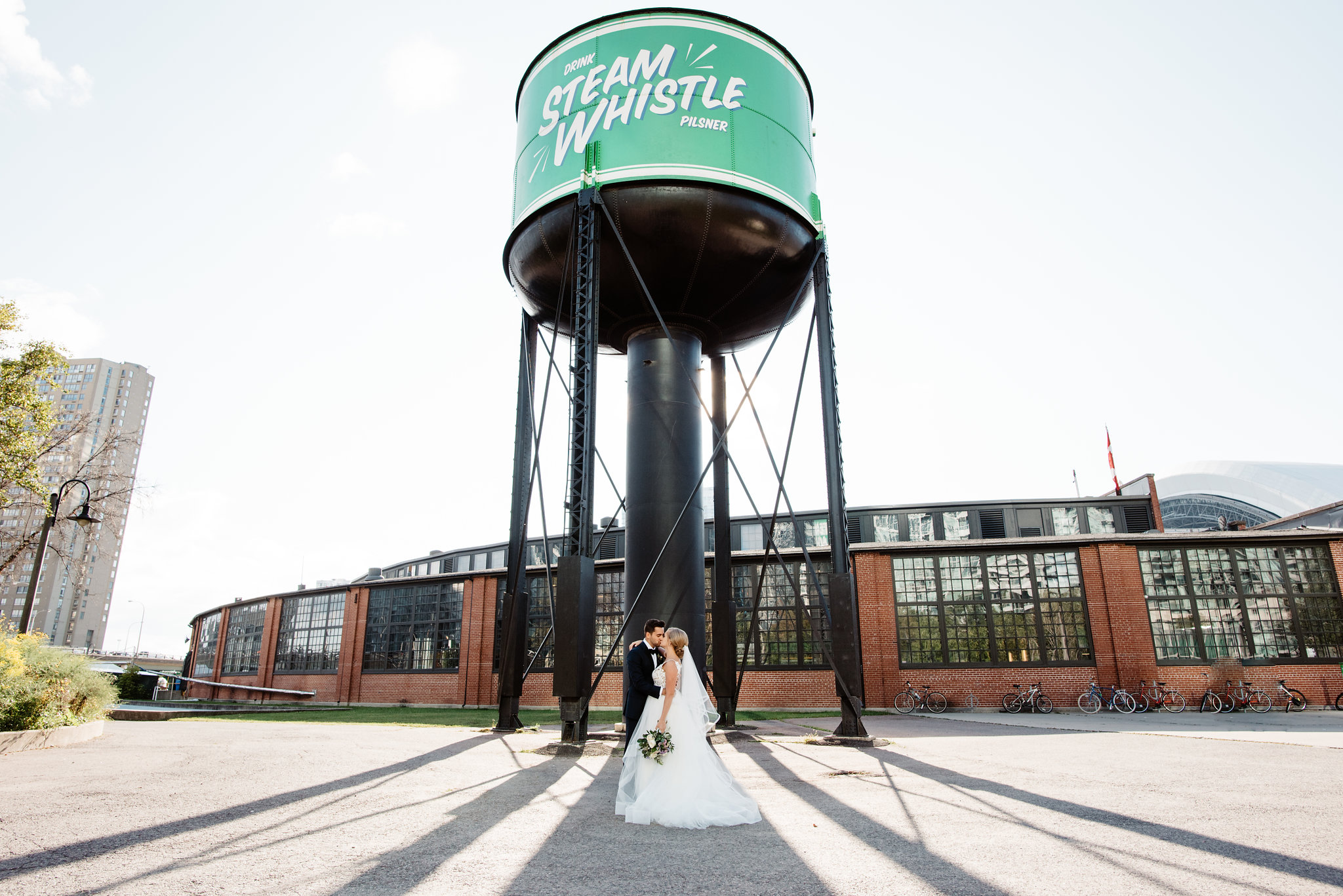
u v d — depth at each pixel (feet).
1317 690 69.72
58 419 77.92
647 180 39.55
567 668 34.99
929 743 39.93
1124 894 12.73
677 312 45.47
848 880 13.80
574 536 36.22
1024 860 15.08
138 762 31.71
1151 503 109.91
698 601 42.80
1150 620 72.74
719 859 15.35
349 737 44.06
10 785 25.26
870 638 74.74
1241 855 15.26
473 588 90.84
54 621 343.67
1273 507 212.02
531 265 44.11
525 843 16.90
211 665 135.54
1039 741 41.06
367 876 14.16
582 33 43.70
